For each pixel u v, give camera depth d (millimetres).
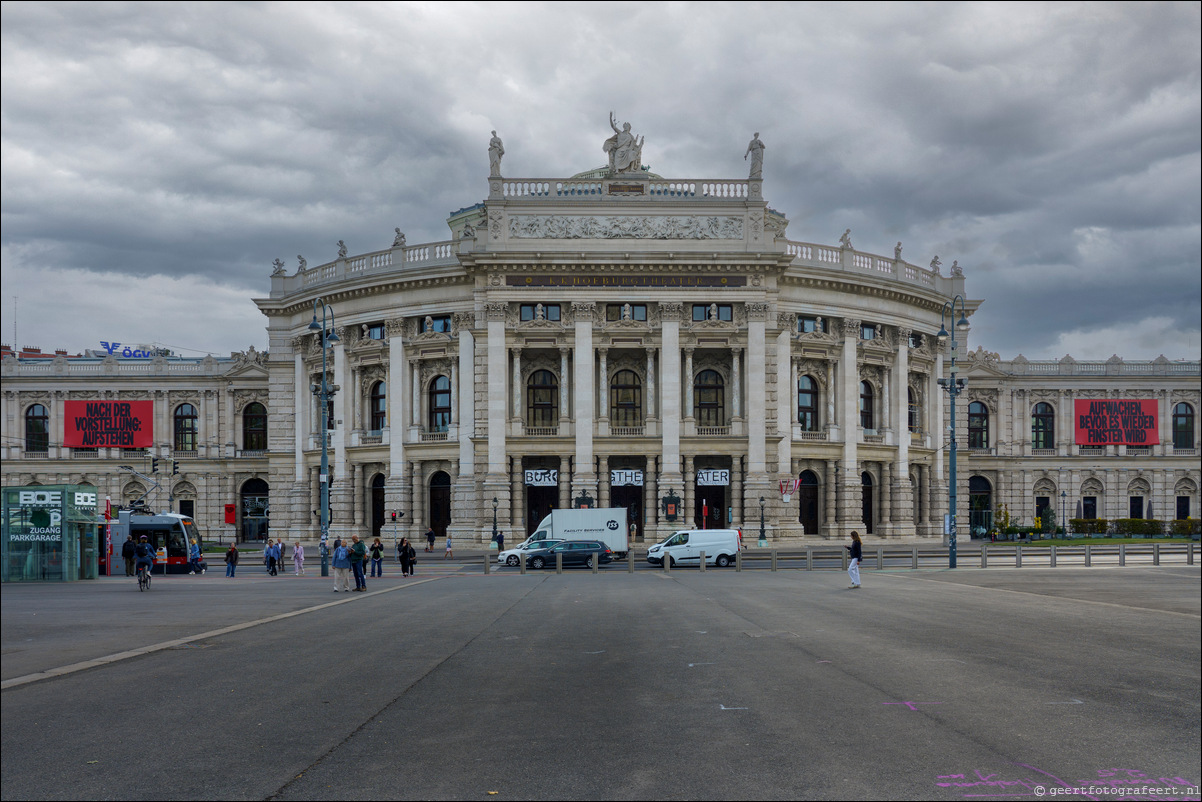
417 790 9398
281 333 81500
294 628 22672
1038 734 11555
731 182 70375
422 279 71688
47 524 44344
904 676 15438
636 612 26000
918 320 80375
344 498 75312
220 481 89938
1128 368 95938
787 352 71188
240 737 11516
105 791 9391
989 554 58000
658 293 68562
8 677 15531
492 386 68188
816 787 9445
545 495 70438
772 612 25672
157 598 32469
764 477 67375
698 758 10469
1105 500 94562
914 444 79625
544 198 69562
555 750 10844
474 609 27359
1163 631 21250
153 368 91250
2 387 91000
